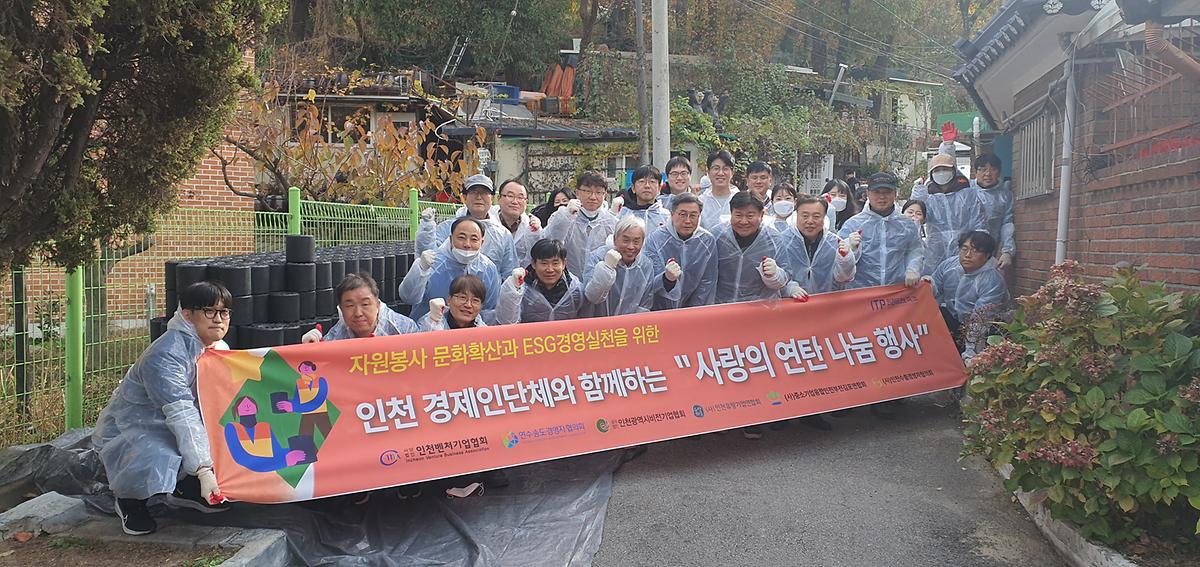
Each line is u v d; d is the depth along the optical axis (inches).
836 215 324.5
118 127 175.2
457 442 187.5
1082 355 159.2
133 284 238.2
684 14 1150.3
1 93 132.1
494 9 1035.9
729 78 1106.1
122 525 162.9
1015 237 339.0
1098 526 151.1
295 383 174.6
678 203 243.8
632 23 1154.7
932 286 271.0
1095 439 151.1
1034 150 320.5
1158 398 147.6
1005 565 159.8
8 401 207.0
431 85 906.1
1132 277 171.5
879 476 205.9
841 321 246.2
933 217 339.9
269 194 554.3
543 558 164.2
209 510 174.7
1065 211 276.7
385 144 543.5
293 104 716.0
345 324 195.2
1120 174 238.7
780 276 240.7
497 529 175.9
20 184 154.5
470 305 203.0
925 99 1283.2
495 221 269.7
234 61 170.7
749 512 184.7
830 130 1066.1
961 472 208.1
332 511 182.2
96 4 140.3
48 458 194.9
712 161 293.1
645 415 211.0
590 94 1013.8
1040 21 279.9
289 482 167.3
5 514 165.0
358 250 308.7
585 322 211.5
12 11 135.0
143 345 238.2
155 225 193.6
